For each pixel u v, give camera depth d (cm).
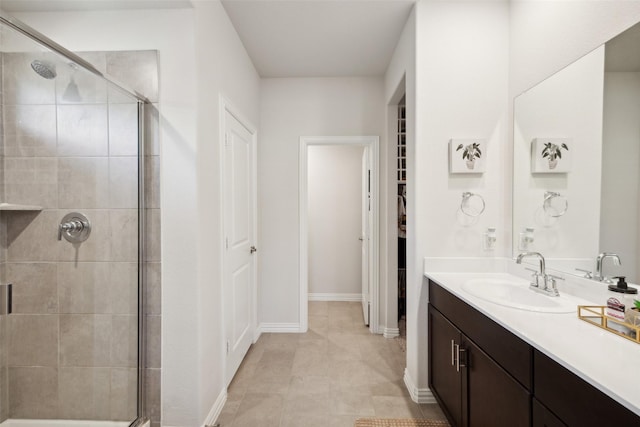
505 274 202
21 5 168
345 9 215
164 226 171
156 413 172
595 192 138
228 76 222
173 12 170
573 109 150
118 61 171
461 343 158
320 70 307
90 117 164
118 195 167
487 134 205
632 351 93
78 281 165
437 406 202
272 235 326
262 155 323
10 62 154
